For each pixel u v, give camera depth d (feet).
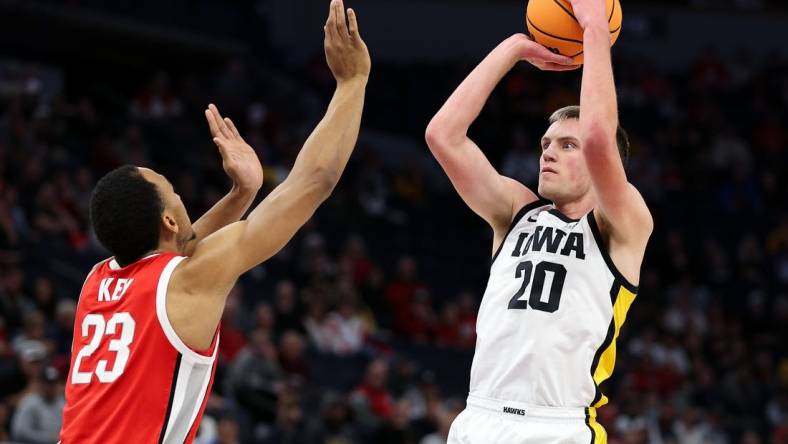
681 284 61.41
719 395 53.06
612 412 45.27
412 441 38.81
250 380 37.81
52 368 31.71
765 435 51.88
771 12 81.00
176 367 12.09
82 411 12.18
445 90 76.74
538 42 14.51
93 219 12.63
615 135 13.02
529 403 13.28
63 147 53.11
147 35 65.62
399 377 44.42
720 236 68.23
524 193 14.67
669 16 82.33
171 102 61.57
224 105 64.69
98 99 61.36
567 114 14.37
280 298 45.27
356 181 63.87
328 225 59.62
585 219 13.84
